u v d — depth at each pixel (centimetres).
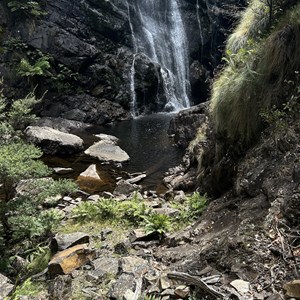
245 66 564
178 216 618
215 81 698
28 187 578
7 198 566
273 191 425
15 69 1567
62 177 962
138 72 1811
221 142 614
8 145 575
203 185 700
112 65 1777
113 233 594
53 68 1655
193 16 2092
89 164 1068
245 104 542
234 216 473
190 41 2083
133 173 986
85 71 1719
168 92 1961
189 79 2061
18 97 1557
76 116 1580
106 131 1455
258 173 474
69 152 1155
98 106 1661
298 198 370
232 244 372
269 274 318
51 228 601
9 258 530
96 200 788
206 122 866
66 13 1748
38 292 419
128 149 1200
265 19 636
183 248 466
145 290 360
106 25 1811
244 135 551
